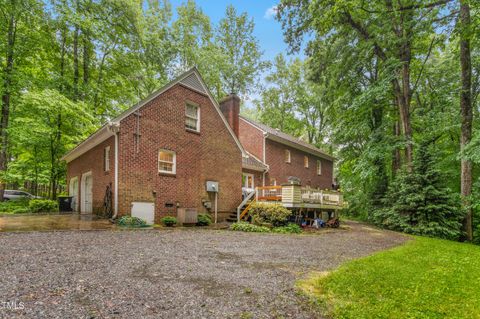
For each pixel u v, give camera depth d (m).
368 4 14.13
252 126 20.25
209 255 5.71
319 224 13.33
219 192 13.69
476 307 3.27
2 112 14.49
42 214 12.45
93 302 2.98
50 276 3.74
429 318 2.94
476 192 12.70
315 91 27.28
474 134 12.27
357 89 18.19
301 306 3.17
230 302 3.20
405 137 15.55
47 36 16.20
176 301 3.15
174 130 11.80
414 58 16.89
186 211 11.00
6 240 5.85
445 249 8.00
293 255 6.15
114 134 9.98
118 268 4.33
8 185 23.77
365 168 16.77
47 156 17.31
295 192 12.38
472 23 11.74
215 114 13.89
